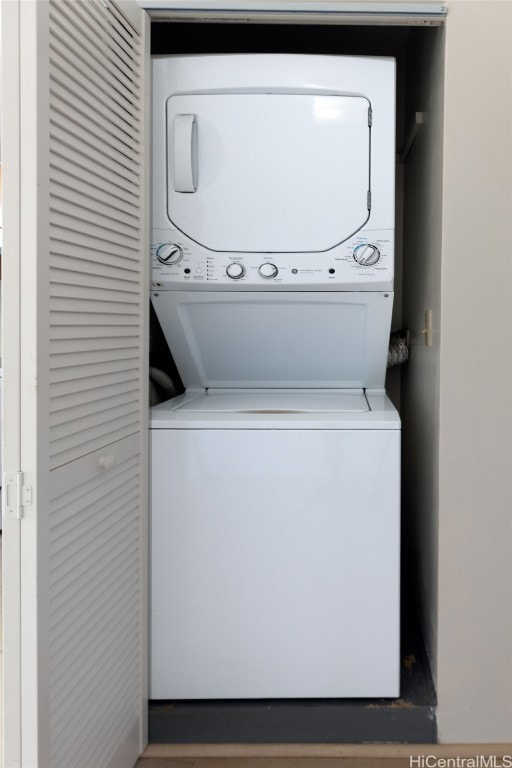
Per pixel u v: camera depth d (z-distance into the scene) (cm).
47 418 129
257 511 198
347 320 226
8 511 125
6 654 126
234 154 207
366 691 200
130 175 182
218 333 233
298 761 195
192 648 201
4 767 126
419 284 243
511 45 188
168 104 207
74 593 146
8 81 123
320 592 198
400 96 295
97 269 158
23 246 124
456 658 200
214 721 202
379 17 191
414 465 256
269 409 215
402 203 297
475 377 195
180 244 209
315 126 206
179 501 199
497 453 196
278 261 209
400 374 305
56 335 135
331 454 195
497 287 193
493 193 191
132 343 186
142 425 193
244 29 262
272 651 200
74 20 141
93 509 158
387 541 196
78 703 147
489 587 198
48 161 128
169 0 190
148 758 196
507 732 200
